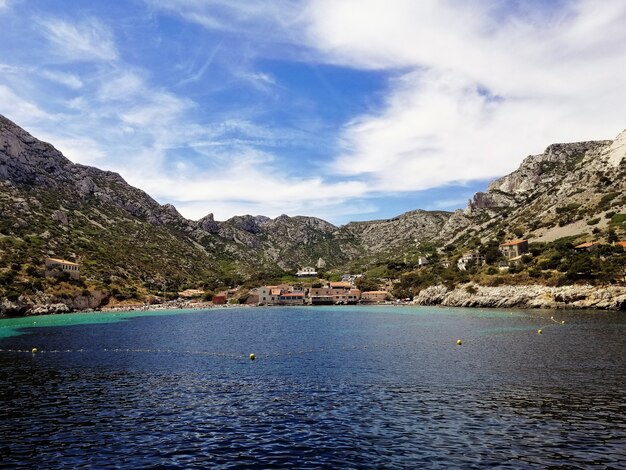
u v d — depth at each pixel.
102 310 178.12
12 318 140.12
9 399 38.62
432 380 44.12
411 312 148.38
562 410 32.59
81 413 34.03
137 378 47.66
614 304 123.06
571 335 74.56
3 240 191.38
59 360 60.31
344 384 43.12
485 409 33.31
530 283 152.88
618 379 42.03
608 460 23.50
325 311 176.62
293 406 35.19
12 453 25.78
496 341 71.12
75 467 23.67
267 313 169.75
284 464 23.77
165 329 105.25
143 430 29.78
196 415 33.12
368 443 26.69
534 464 23.17
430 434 28.09
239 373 50.03
